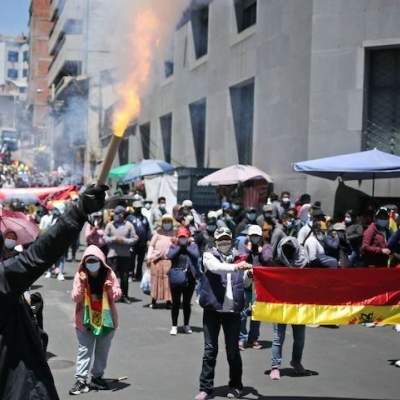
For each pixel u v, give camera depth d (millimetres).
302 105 18422
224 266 6793
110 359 8703
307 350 9430
